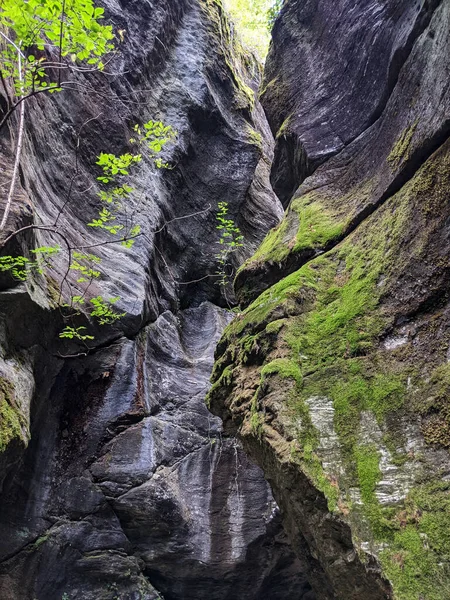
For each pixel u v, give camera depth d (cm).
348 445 326
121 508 712
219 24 1384
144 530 724
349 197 517
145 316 864
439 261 341
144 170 1005
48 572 662
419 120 413
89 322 742
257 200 1321
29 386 603
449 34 385
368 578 276
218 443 822
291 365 384
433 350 320
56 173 799
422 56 436
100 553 698
